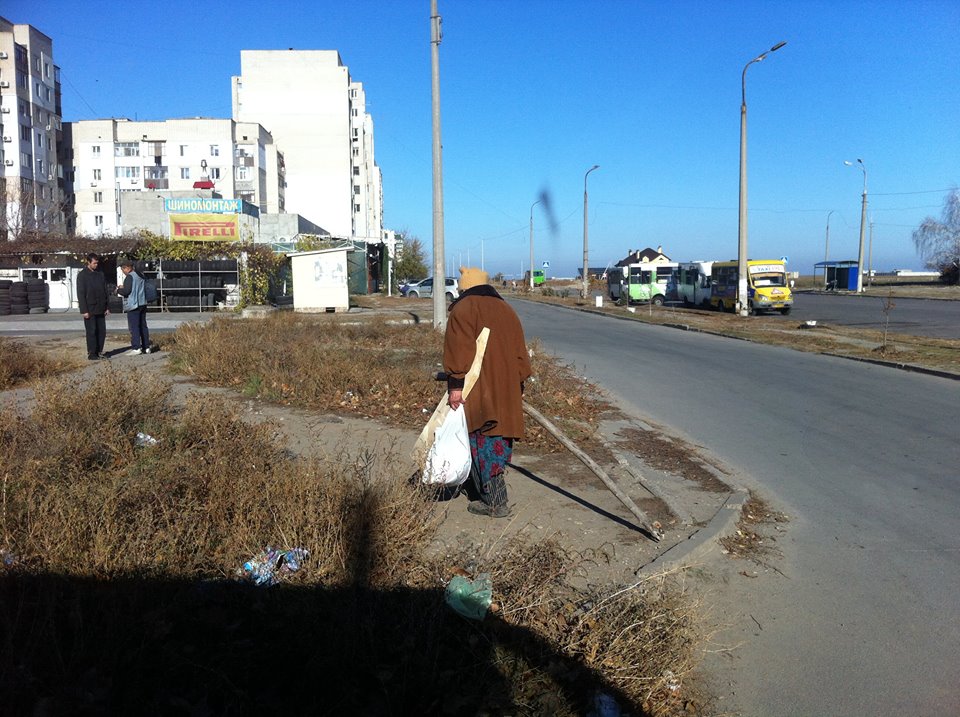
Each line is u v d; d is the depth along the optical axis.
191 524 4.14
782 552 5.38
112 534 3.86
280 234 50.53
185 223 32.66
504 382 5.24
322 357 10.66
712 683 3.67
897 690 3.65
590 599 4.04
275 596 3.65
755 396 11.89
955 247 71.81
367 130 109.25
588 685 3.36
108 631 3.15
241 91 91.50
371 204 110.56
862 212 59.69
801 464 7.82
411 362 11.68
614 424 9.43
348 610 3.51
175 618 3.44
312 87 91.56
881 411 10.69
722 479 6.98
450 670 3.27
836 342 20.55
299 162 91.88
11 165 67.25
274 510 4.37
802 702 3.54
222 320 18.47
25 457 5.14
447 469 5.18
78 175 81.81
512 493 6.11
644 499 6.17
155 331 19.45
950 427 9.64
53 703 2.82
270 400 9.25
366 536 4.16
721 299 39.50
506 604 3.76
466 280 5.45
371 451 6.89
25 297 28.36
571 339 21.72
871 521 6.09
